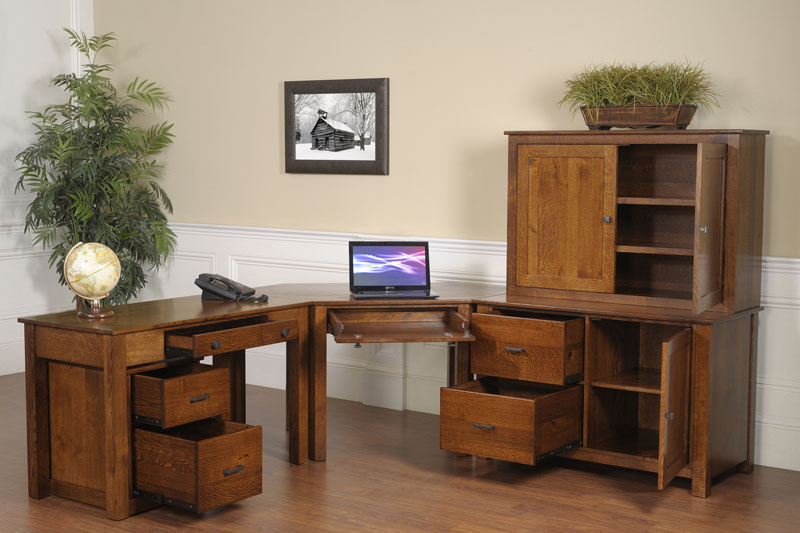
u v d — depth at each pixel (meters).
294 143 5.61
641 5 4.53
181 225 6.11
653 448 4.16
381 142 5.31
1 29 5.93
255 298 4.19
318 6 5.48
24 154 5.79
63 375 3.74
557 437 4.03
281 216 5.76
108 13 6.30
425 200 5.24
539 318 4.34
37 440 3.78
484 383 4.41
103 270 3.75
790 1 4.17
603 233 4.17
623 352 4.39
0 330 6.07
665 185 4.39
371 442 4.66
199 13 5.93
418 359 5.27
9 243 6.06
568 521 3.61
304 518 3.62
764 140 4.23
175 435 3.80
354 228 5.50
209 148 5.99
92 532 3.47
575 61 4.72
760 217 4.24
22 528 3.50
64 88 6.30
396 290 4.50
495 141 4.99
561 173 4.25
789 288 4.27
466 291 4.63
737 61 4.32
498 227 5.02
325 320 4.29
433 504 3.79
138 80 6.21
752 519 3.65
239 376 4.49
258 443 3.68
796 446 4.30
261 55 5.72
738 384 4.14
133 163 5.91
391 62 5.26
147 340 3.61
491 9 4.93
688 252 4.00
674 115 4.07
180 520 3.59
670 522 3.61
